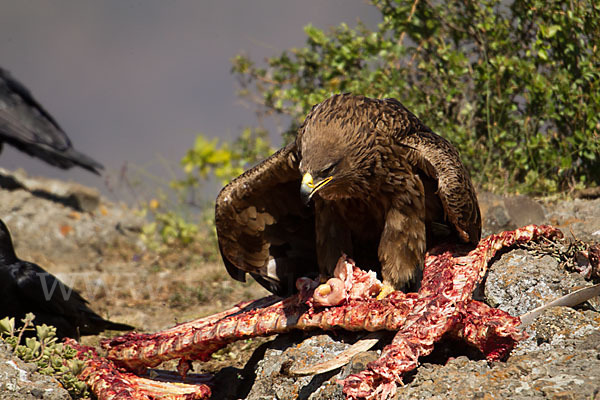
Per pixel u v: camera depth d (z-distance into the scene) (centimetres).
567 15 1788
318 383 1055
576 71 1816
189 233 2384
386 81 1912
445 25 2003
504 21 1912
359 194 1164
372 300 1114
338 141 1099
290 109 2167
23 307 1444
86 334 1575
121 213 2691
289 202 1270
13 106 2827
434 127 1872
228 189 1234
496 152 1867
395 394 971
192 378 1244
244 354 1389
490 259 1187
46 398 1081
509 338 996
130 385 1152
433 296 1045
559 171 1797
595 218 1523
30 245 2416
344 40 2041
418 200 1151
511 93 1888
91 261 2369
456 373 982
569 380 915
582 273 1148
